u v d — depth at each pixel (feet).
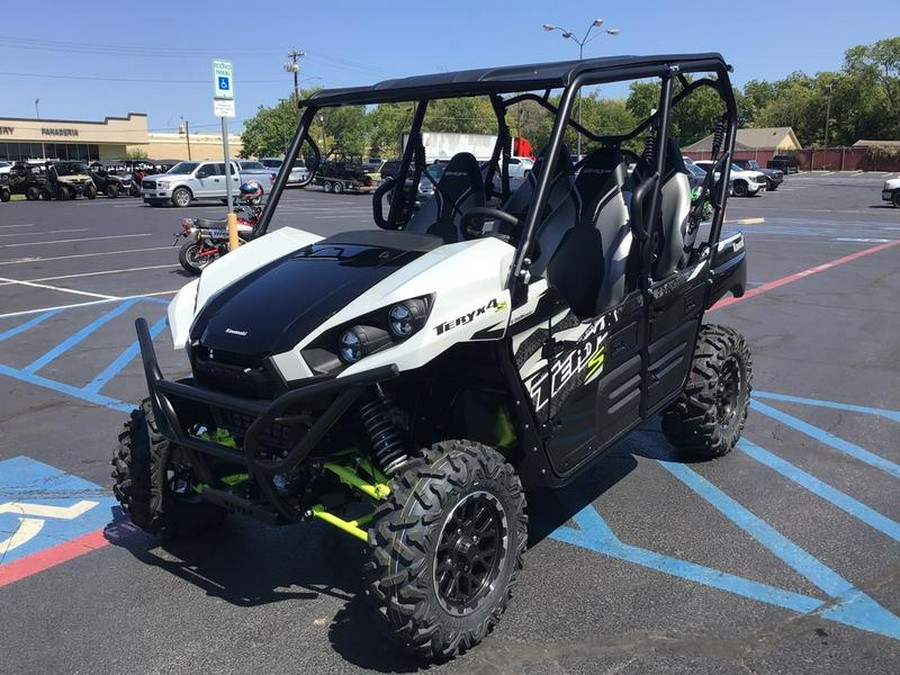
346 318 9.55
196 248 43.06
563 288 12.28
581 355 11.50
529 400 10.59
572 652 9.91
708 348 15.29
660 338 13.70
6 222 79.82
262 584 11.82
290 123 242.17
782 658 9.71
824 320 29.58
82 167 121.70
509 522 10.10
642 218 12.51
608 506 14.20
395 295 9.41
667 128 12.76
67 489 15.25
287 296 10.43
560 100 10.53
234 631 10.57
